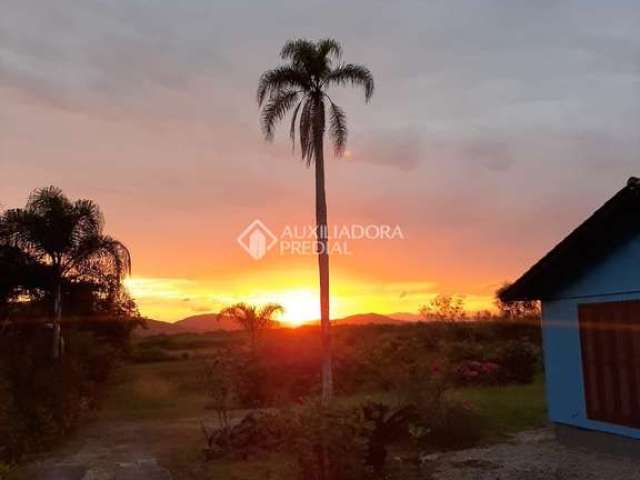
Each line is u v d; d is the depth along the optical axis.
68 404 16.19
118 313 33.91
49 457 12.52
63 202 21.59
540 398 17.97
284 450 10.93
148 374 36.12
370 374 23.56
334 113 22.23
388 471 9.59
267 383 22.48
